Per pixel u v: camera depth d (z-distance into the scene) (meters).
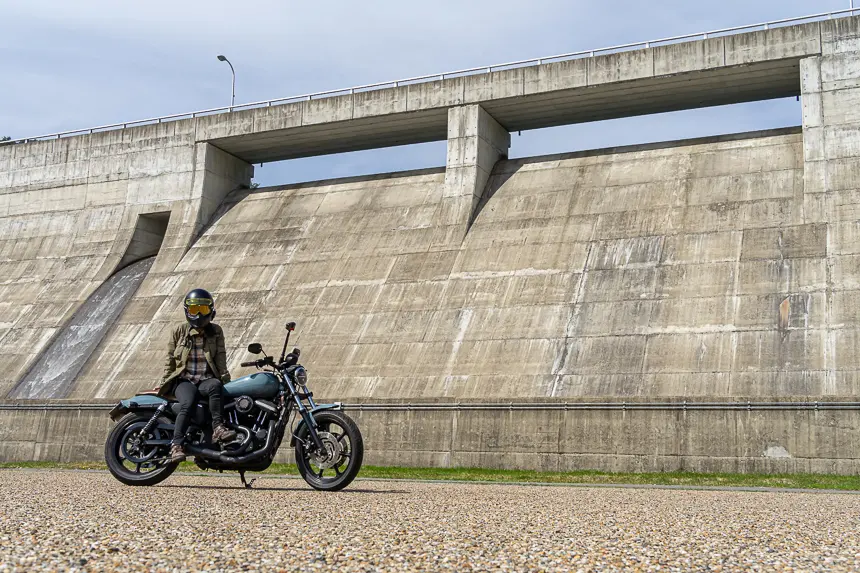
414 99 42.44
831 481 21.73
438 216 41.00
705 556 7.13
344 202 45.44
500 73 40.78
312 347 37.03
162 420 14.16
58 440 32.28
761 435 24.11
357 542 7.54
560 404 26.69
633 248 35.75
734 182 36.91
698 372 30.03
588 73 38.88
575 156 42.09
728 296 32.25
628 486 20.19
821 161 34.84
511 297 35.75
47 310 45.66
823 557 7.18
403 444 28.38
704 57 36.94
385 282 39.03
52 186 51.81
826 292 31.08
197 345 13.95
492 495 14.38
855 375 28.19
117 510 9.89
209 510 10.01
